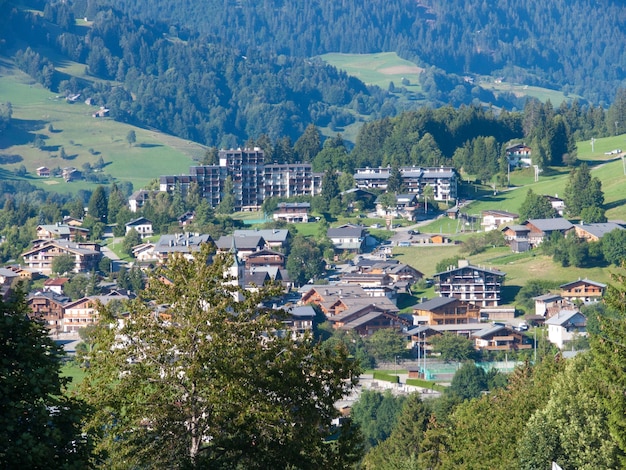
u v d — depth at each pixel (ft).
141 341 519.60
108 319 522.88
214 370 495.82
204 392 504.43
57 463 389.39
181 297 521.24
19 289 420.36
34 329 407.23
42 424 385.29
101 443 491.31
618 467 627.87
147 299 535.19
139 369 506.89
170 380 506.07
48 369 396.57
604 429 651.25
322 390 522.47
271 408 493.36
